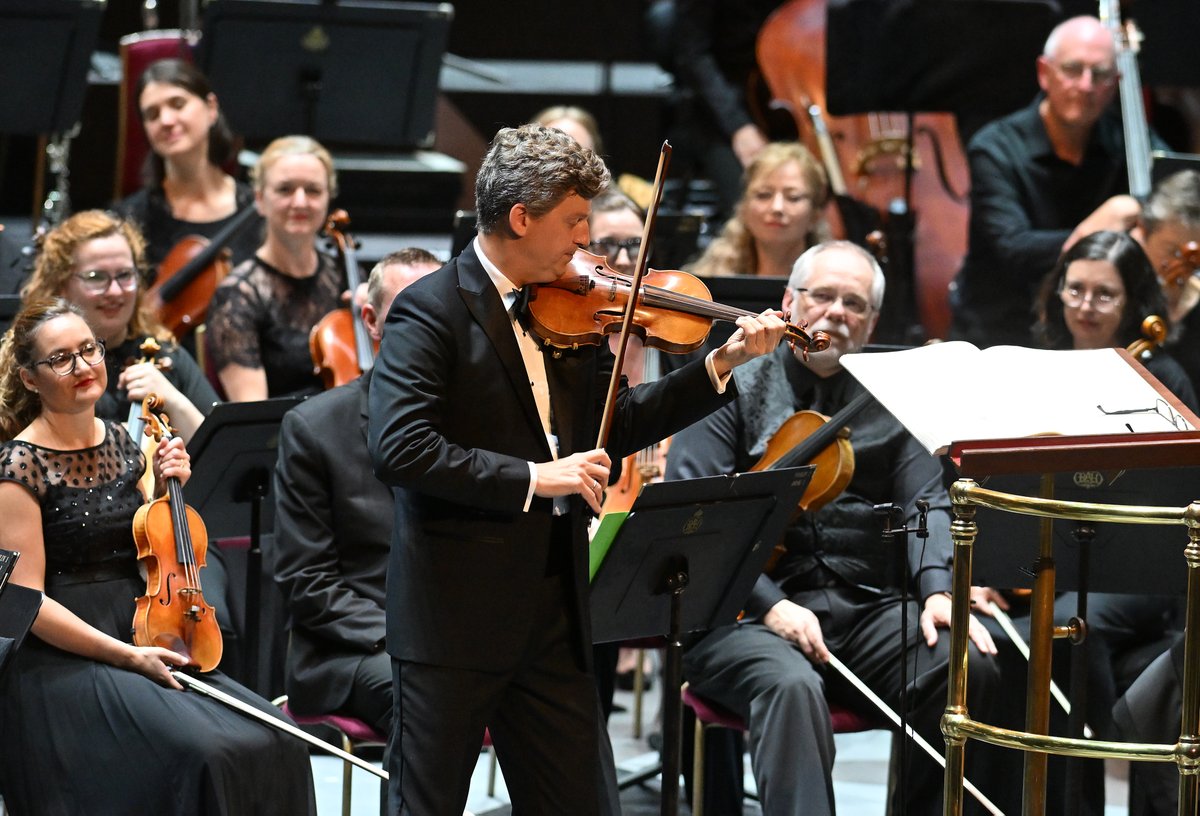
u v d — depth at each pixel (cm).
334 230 1881
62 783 1204
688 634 1380
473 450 973
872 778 1697
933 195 2316
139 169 2377
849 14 2031
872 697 1327
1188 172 1798
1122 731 1340
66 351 1248
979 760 1395
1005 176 2092
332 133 2275
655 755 1727
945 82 2048
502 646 1008
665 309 1076
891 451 1436
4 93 2112
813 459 1359
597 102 2892
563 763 1041
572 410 1041
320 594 1309
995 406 1031
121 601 1275
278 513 1339
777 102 2364
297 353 1811
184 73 2056
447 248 2531
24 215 2669
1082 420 1027
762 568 1259
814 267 1433
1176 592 1202
